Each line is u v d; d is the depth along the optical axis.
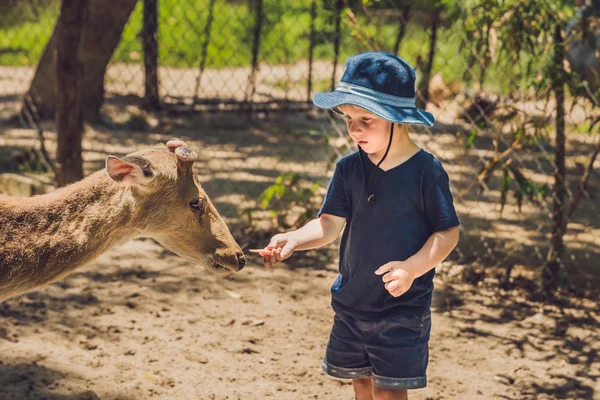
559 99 6.00
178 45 14.41
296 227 6.80
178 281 5.94
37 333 4.95
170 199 3.62
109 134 10.09
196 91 11.74
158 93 11.40
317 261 6.51
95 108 10.52
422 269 3.33
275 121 11.27
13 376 4.38
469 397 4.50
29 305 5.36
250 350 4.92
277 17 14.23
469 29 6.25
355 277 3.54
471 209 7.69
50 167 8.09
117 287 5.77
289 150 9.70
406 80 3.37
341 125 11.09
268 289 5.89
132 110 11.20
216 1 15.22
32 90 10.34
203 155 9.37
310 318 5.45
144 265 6.23
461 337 5.26
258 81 13.38
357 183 3.53
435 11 7.51
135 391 4.35
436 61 10.77
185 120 11.12
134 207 3.56
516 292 5.99
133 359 4.73
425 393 4.52
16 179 7.53
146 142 9.84
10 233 3.40
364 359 3.62
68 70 6.86
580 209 7.81
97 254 3.57
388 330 3.50
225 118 11.32
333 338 3.68
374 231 3.48
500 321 5.52
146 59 11.27
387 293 3.49
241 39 14.59
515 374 4.79
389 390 3.55
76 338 4.93
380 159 3.46
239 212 7.36
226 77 13.65
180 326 5.21
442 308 5.69
